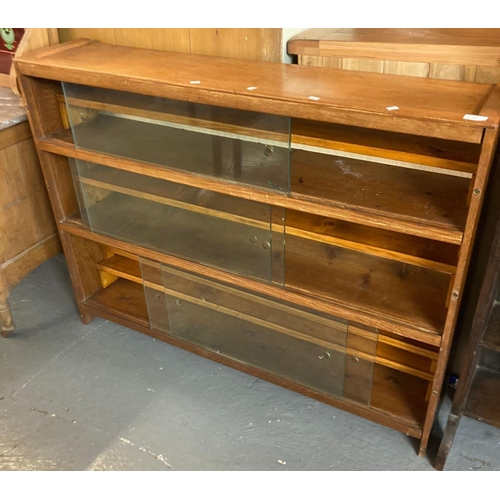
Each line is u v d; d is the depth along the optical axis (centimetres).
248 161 178
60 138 217
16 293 287
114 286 271
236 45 196
